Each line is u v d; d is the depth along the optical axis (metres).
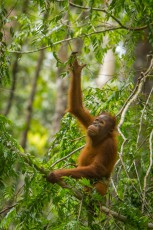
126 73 13.92
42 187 10.48
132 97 12.62
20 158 9.65
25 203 10.44
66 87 25.41
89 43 14.50
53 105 32.56
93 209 10.77
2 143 9.55
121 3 12.78
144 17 13.73
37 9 14.45
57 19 13.08
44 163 12.26
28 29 13.47
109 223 10.94
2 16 11.47
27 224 10.38
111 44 15.13
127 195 11.89
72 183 10.45
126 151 12.65
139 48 17.16
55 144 13.72
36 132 31.41
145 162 12.62
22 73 31.64
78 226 9.70
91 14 13.32
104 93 13.80
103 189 12.25
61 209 10.48
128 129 13.28
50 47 13.34
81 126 13.46
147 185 12.23
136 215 10.92
